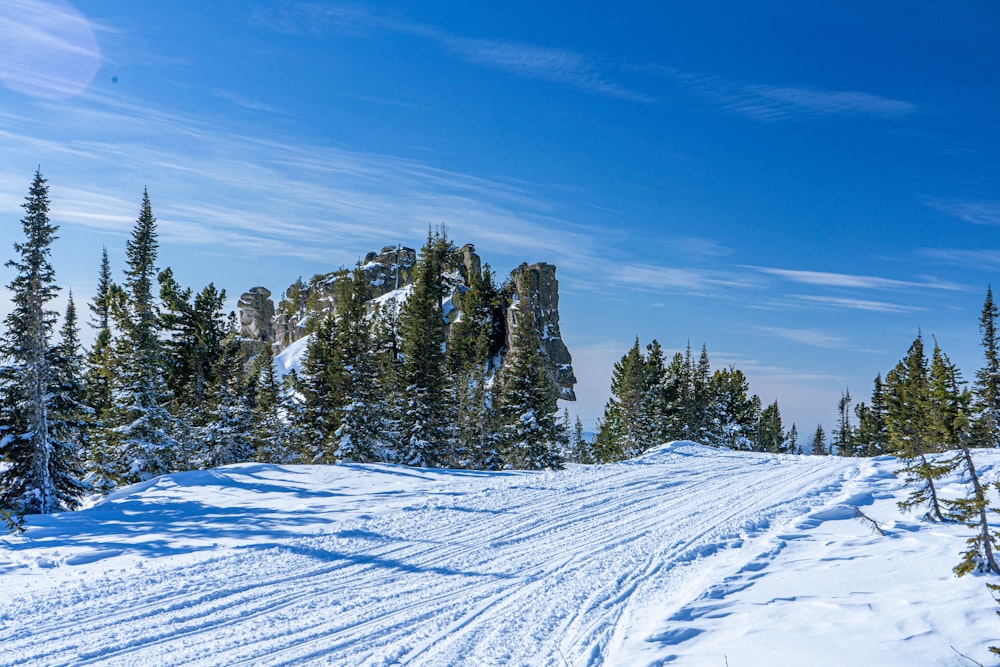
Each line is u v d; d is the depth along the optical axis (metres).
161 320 49.28
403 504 18.64
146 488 22.91
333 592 10.77
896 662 7.24
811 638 8.16
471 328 80.81
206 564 12.30
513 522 16.47
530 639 8.80
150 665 7.74
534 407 46.19
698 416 66.56
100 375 41.28
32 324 25.42
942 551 12.04
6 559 12.91
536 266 93.06
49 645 8.26
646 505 18.78
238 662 7.88
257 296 123.06
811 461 29.23
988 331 50.59
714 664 7.61
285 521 16.70
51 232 26.20
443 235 93.19
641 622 9.41
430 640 8.73
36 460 25.11
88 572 11.80
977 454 23.94
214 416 45.03
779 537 14.56
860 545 13.27
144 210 55.84
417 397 44.16
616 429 64.94
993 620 8.17
